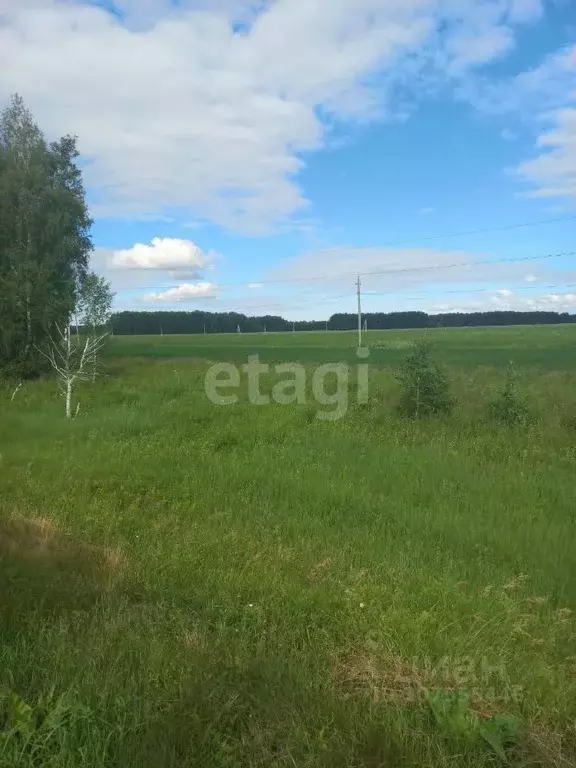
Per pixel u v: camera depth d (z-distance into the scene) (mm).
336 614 4594
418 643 4078
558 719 3340
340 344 59688
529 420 13555
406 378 15227
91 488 8844
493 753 2955
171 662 3594
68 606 4445
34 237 26453
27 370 25469
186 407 16422
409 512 7629
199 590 4953
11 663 3463
